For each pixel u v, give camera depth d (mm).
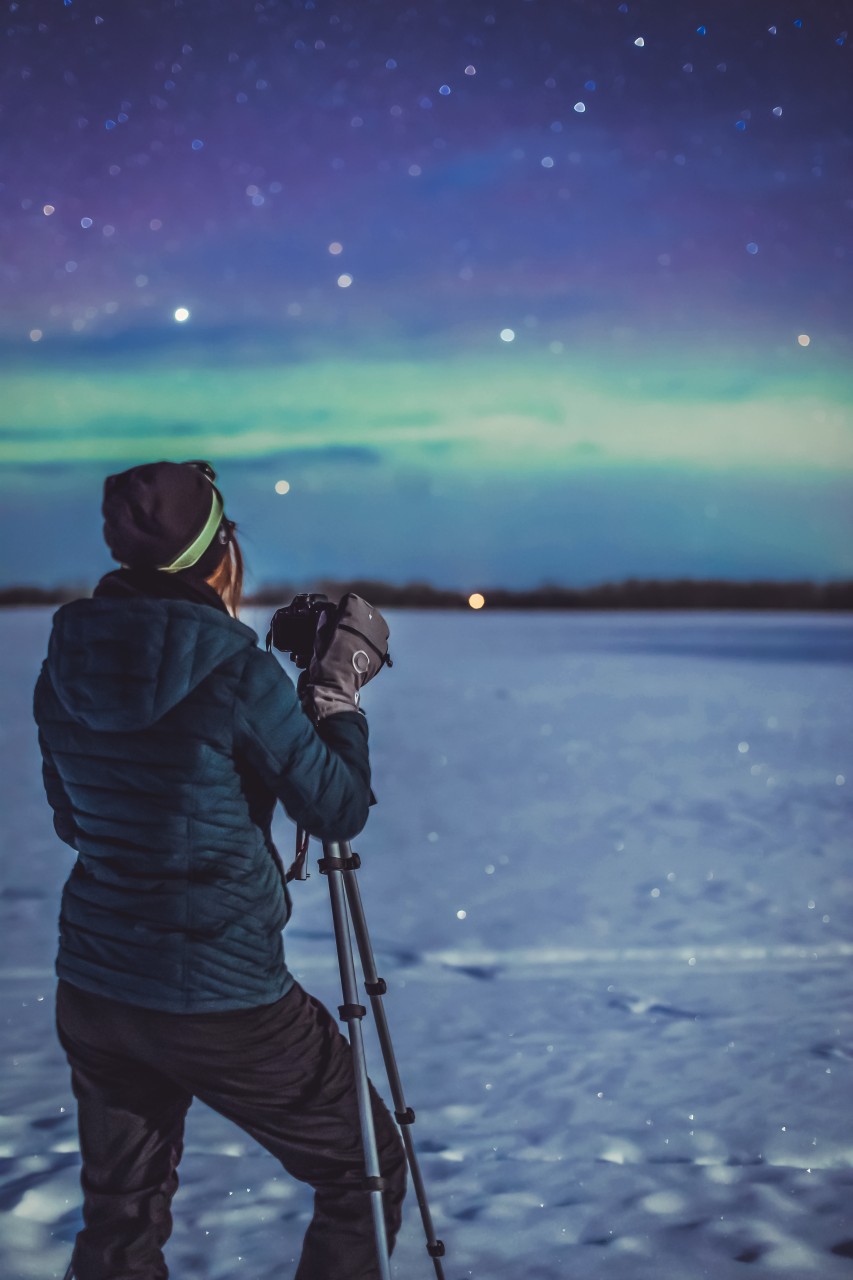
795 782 10250
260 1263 2518
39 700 1970
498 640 36844
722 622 59719
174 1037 1847
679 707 16781
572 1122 3273
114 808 1853
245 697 1835
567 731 13938
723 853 7262
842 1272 2490
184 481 1950
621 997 4426
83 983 1892
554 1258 2549
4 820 8305
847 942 5219
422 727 14266
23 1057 3752
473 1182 2910
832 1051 3828
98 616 1873
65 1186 2836
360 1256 1944
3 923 5492
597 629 47438
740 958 4980
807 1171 2969
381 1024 2084
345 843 2018
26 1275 2457
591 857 7141
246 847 1871
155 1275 1951
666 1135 3184
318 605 2111
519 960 4934
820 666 24969
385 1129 2012
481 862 6980
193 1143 3160
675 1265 2520
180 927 1830
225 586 2053
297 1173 1970
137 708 1812
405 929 5422
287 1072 1905
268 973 1891
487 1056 3791
